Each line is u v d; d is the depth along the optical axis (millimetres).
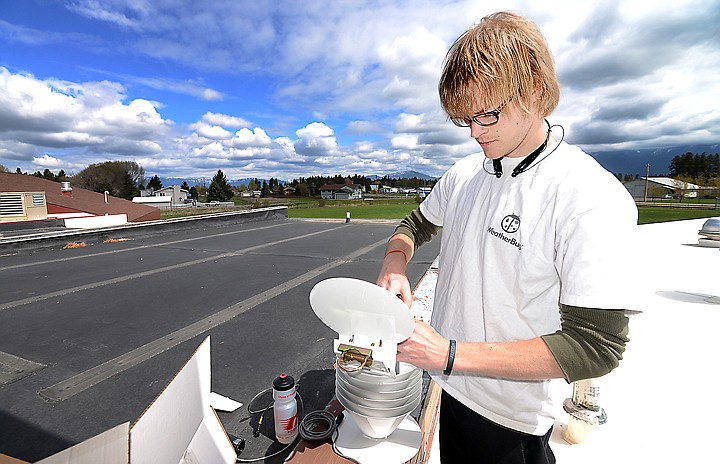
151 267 5855
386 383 1172
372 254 7141
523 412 1093
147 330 3158
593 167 894
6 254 6879
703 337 3229
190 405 1372
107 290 4465
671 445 1923
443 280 1304
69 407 2033
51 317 3482
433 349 902
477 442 1227
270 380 2324
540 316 974
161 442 1240
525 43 794
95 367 2500
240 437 1786
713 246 7422
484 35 814
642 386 2477
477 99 842
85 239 8352
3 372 2418
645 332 3355
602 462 1826
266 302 3961
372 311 982
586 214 809
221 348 2795
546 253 914
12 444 1735
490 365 853
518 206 968
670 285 4801
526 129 894
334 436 1441
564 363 782
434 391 1953
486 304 1046
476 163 1286
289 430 1709
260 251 7477
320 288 1025
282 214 16438
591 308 769
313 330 3154
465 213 1178
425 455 1689
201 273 5445
